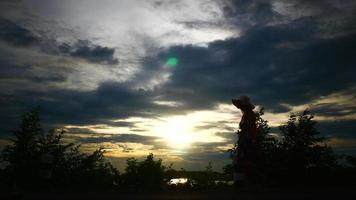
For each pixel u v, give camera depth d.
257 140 7.55
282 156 11.66
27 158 11.70
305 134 11.97
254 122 7.63
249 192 6.58
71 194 6.17
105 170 13.26
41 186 10.27
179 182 11.24
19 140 11.99
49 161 10.70
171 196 5.76
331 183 10.23
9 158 11.79
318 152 11.81
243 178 7.46
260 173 7.59
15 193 5.84
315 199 5.13
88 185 11.53
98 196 5.71
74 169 12.42
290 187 8.02
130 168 13.59
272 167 11.35
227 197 5.48
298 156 11.53
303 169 11.45
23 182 10.53
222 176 11.86
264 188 7.20
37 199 5.38
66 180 11.70
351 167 11.71
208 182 11.35
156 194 6.25
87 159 12.85
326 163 11.64
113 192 7.13
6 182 11.09
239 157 7.53
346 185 9.20
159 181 13.09
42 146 12.30
